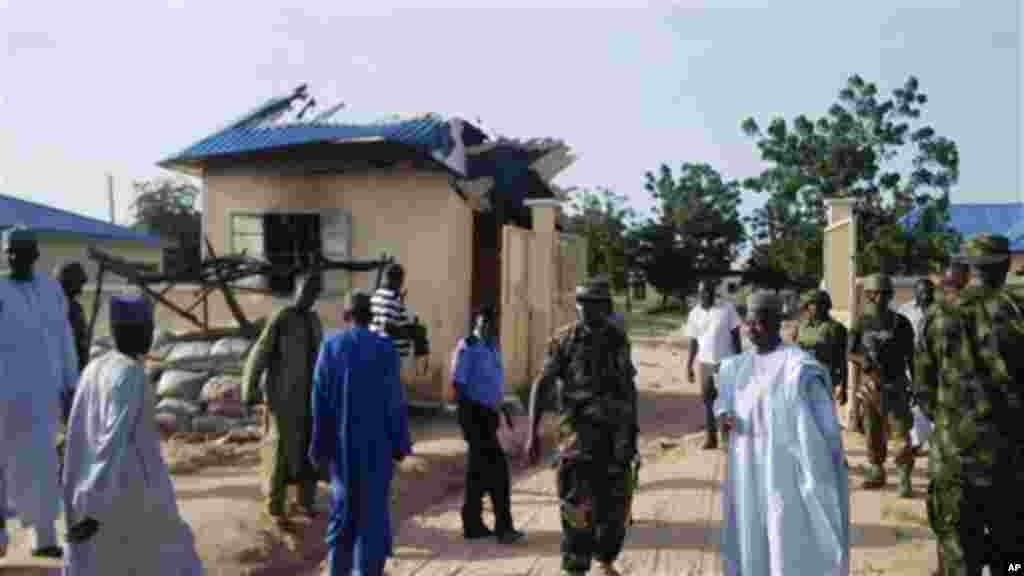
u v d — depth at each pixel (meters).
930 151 31.48
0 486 6.42
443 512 8.61
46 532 6.66
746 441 5.36
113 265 12.38
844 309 12.88
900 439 8.68
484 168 15.33
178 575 4.80
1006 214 36.19
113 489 4.50
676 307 56.56
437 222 13.68
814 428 5.19
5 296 6.48
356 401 6.01
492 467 7.55
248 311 14.30
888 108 33.12
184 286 14.59
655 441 12.41
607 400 6.06
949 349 5.04
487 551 7.30
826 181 33.56
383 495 6.05
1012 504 4.90
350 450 5.99
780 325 5.46
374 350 6.12
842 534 5.15
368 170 13.90
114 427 4.50
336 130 14.78
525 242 15.12
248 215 14.41
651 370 22.44
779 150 34.50
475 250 16.23
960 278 7.81
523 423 12.72
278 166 14.23
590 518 6.05
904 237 29.61
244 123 15.43
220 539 7.03
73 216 28.11
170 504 4.81
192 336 12.49
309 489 7.82
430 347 13.59
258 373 7.38
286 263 14.23
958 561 5.00
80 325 8.91
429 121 14.84
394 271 9.90
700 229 53.69
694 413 15.30
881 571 6.61
